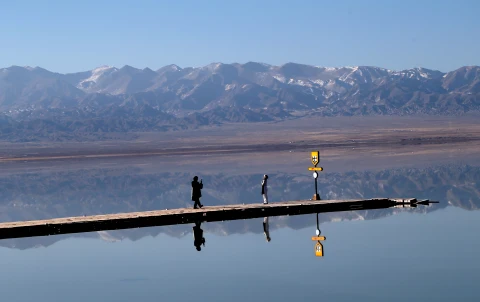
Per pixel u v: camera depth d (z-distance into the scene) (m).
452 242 35.66
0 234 44.16
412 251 33.66
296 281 29.00
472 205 50.94
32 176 105.38
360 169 90.00
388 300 25.73
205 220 48.69
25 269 34.16
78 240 42.25
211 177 87.50
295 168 97.00
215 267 32.38
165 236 42.31
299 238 39.03
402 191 62.56
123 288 29.38
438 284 27.62
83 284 30.47
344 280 28.72
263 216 49.97
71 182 90.75
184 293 27.98
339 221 44.94
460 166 88.69
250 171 95.00
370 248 34.78
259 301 26.36
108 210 59.78
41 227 45.09
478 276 28.66
